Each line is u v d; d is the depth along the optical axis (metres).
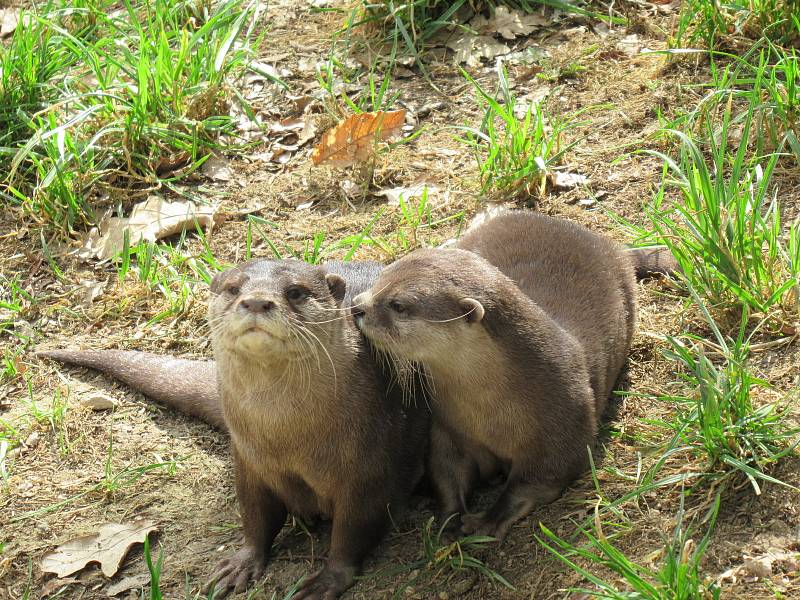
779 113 6.73
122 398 6.07
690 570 4.17
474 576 4.72
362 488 4.86
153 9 8.84
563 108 7.75
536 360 4.87
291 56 8.59
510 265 5.86
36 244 7.14
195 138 7.60
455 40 8.52
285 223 7.18
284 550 5.14
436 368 4.94
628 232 6.60
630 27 8.39
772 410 4.90
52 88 7.83
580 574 4.43
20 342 6.50
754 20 7.75
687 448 4.85
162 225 7.14
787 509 4.54
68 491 5.49
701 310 5.59
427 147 7.66
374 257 6.73
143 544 5.17
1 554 5.16
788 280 5.52
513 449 4.99
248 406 4.76
